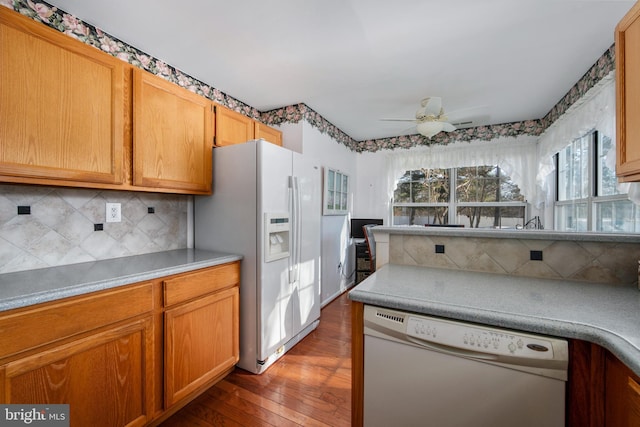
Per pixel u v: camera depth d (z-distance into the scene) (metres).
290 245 2.27
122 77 1.59
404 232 1.61
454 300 1.02
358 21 1.75
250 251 2.02
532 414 0.83
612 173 2.33
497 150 3.78
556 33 1.86
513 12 1.66
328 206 3.58
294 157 2.34
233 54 2.12
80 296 1.19
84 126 1.43
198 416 1.59
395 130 4.09
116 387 1.30
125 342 1.34
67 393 1.15
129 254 1.95
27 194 1.49
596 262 1.29
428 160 4.22
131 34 1.88
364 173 4.68
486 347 0.87
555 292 1.12
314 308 2.69
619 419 0.72
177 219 2.27
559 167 3.37
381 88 2.71
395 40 1.94
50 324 1.10
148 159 1.71
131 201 1.96
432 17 1.71
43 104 1.28
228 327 1.92
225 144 2.29
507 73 2.40
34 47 1.26
